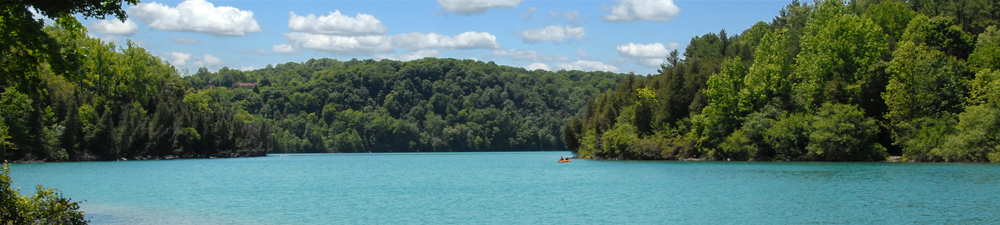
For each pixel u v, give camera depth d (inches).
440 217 1531.7
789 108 4013.3
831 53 3863.2
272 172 3558.1
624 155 4761.3
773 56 4165.8
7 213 987.9
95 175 3149.6
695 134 4335.6
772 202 1729.8
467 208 1696.6
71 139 4805.6
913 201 1694.1
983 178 2292.1
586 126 5565.9
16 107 4311.0
